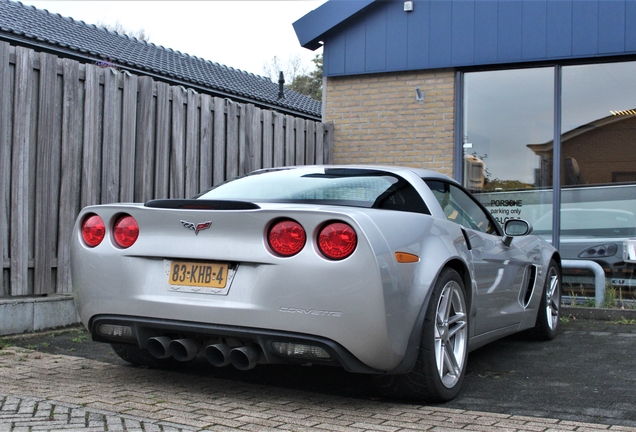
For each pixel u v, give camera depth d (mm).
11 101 5258
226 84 15477
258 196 3895
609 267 7766
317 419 3197
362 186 3855
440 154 8664
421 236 3514
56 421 2982
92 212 3641
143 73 12414
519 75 8320
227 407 3373
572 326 6367
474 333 4105
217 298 3281
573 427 3113
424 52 8633
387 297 3117
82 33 13539
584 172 7961
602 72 7914
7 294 5266
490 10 8297
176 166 6691
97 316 3611
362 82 9094
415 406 3500
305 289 3105
